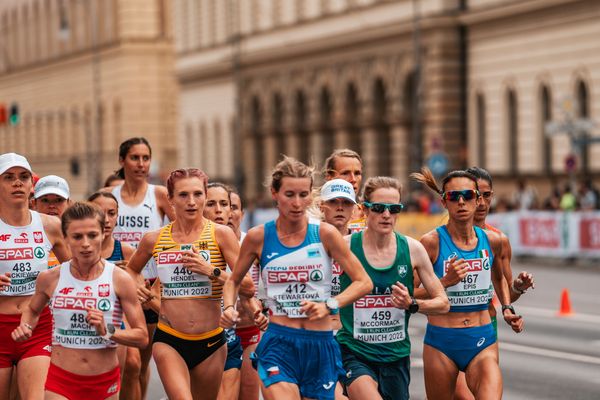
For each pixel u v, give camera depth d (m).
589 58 68.50
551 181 71.25
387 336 17.16
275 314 16.17
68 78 161.38
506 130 76.69
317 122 98.62
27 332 16.55
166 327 17.41
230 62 113.50
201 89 124.12
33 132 174.88
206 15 121.69
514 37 75.31
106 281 16.28
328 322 16.19
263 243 16.14
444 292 17.12
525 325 33.84
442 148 80.94
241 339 19.66
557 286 44.94
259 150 110.75
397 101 86.25
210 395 17.72
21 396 17.69
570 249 55.09
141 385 21.33
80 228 16.03
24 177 17.97
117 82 144.25
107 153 148.38
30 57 177.75
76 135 159.12
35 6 174.88
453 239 18.09
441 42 80.56
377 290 17.09
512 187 74.88
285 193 15.84
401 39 85.50
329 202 17.38
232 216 20.94
